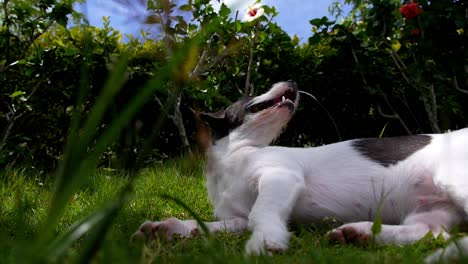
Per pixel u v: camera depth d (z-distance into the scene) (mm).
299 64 2008
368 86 1853
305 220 846
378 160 852
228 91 1836
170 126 2117
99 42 1869
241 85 1899
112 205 331
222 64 1758
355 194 833
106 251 458
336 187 841
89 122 286
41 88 1943
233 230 810
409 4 1592
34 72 1843
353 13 2090
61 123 2025
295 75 1995
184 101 1915
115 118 325
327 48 2008
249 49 1749
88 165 295
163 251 615
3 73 1804
